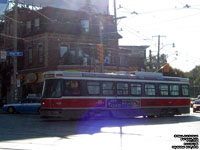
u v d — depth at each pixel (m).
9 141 13.13
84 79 23.45
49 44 39.19
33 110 30.67
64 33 40.12
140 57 54.53
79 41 41.16
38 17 41.44
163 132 16.34
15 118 25.58
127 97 25.58
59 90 22.45
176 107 29.23
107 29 43.53
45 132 16.17
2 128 17.92
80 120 23.77
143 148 11.55
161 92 28.20
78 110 22.91
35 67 40.81
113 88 24.86
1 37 47.72
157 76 28.30
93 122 22.16
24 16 43.62
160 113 27.94
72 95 22.75
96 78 24.05
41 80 39.47
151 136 14.79
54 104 22.36
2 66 44.53
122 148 11.55
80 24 42.12
